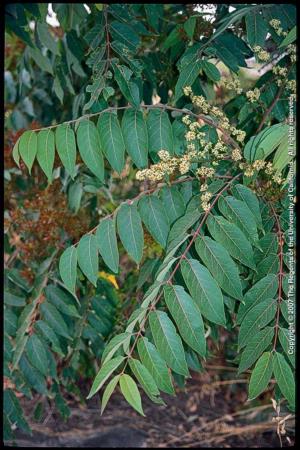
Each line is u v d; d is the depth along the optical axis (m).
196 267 0.74
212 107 0.90
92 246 0.84
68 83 1.30
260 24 0.90
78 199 1.27
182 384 1.29
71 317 1.26
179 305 0.73
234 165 0.88
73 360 1.31
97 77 0.87
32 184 1.55
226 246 0.77
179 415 2.06
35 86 1.65
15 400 1.20
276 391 0.94
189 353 1.11
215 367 2.01
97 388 0.71
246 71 1.55
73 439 1.89
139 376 0.72
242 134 0.86
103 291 1.26
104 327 1.27
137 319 0.75
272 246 0.82
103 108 0.97
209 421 2.01
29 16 1.31
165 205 0.91
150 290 0.77
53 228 1.33
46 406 2.03
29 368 1.20
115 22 0.98
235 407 2.09
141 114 0.85
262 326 0.77
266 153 0.79
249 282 0.93
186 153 0.88
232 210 0.79
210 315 0.73
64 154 0.84
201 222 0.78
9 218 1.38
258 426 1.85
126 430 1.96
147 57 1.24
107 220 0.84
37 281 1.22
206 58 0.93
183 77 0.88
